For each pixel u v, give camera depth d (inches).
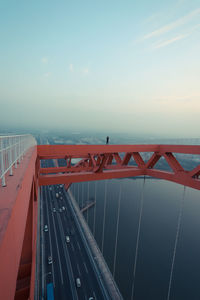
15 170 194.7
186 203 3223.4
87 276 1269.7
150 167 775.1
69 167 932.6
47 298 1054.4
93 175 674.2
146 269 1536.7
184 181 601.0
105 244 1830.7
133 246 1865.2
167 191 3836.1
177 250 1872.5
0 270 71.4
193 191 3924.7
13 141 200.7
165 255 1772.9
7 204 101.7
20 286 397.7
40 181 613.9
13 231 101.0
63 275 1261.1
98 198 3319.4
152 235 2156.7
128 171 721.6
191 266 1622.8
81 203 2947.8
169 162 668.1
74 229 1978.3
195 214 2783.0
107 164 893.2
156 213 2787.9
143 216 2669.8
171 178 653.9
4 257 78.3
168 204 3152.1
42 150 575.8
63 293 1110.4
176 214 2763.3
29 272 413.1
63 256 1478.8
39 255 1477.6
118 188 3978.8
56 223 2091.5
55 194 3186.5
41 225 2020.2
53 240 1720.0
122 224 2378.2
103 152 643.5
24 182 170.6
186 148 586.6
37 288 1138.7
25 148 330.0
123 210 2844.5
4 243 78.0
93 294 1119.0
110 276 1305.4
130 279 1373.0
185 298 1258.0
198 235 2196.1
